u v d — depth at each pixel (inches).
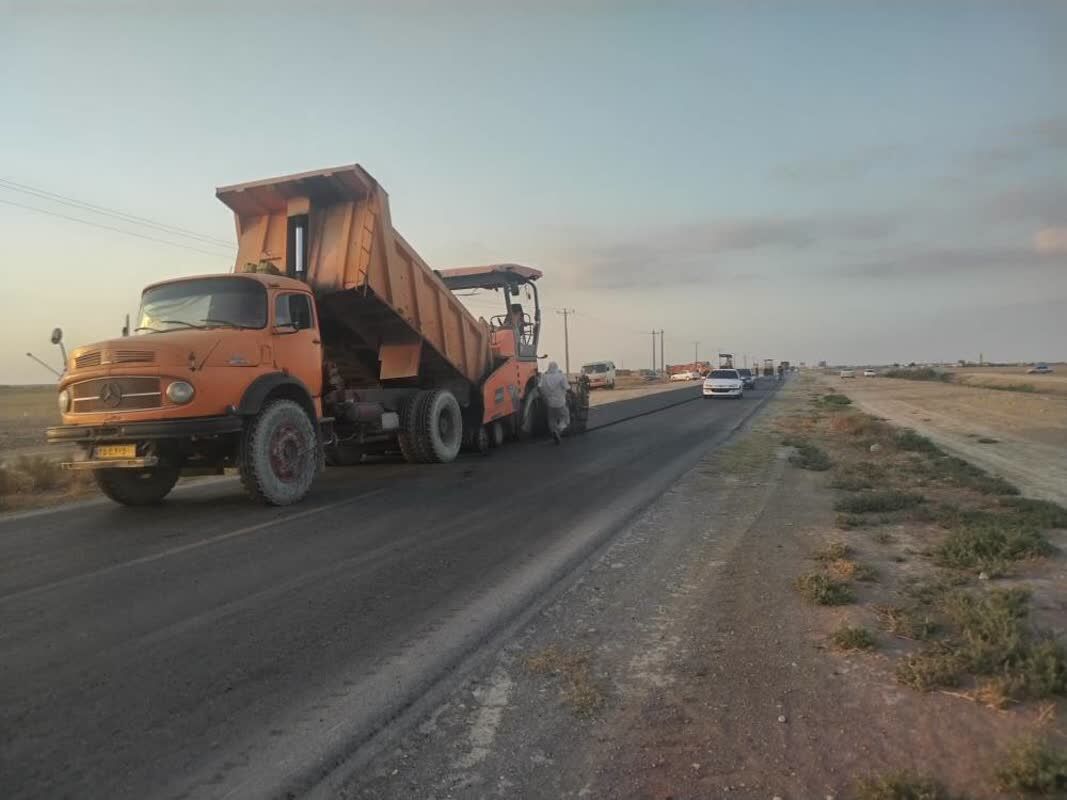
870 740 128.7
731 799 112.5
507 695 152.3
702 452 584.4
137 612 205.9
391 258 485.1
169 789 117.9
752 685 153.4
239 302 378.3
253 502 380.8
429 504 368.2
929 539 275.6
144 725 139.3
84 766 124.6
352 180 448.1
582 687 154.5
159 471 393.4
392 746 131.9
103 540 301.1
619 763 124.8
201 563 258.8
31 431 1035.9
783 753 125.6
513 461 550.0
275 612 204.8
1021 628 170.4
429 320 542.9
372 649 177.5
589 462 530.6
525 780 120.4
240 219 486.0
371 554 268.7
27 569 255.6
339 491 416.2
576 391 772.0
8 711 145.5
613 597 216.8
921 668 152.2
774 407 1277.1
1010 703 139.9
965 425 817.5
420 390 553.0
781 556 256.7
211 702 149.2
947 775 116.7
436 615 201.9
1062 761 114.6
